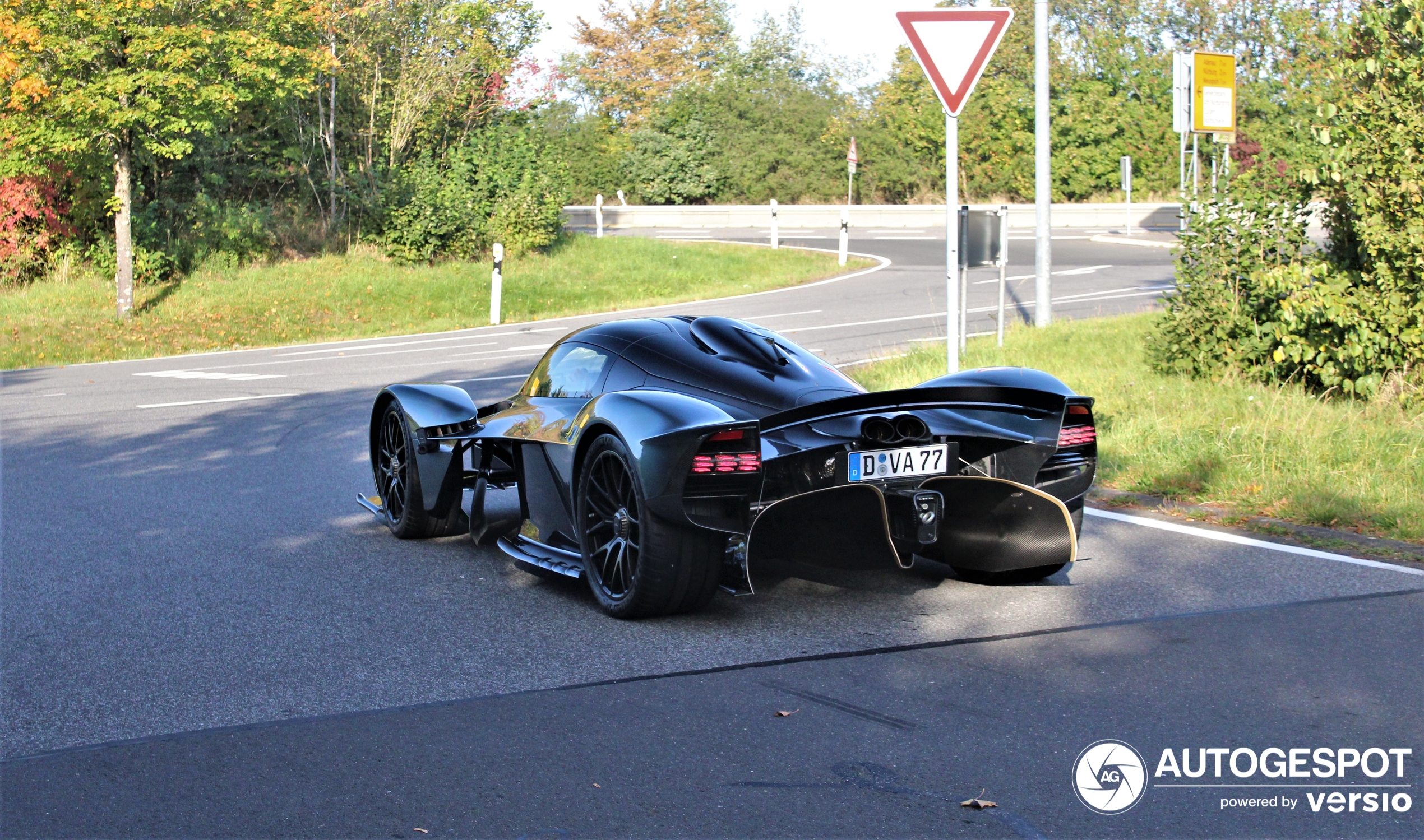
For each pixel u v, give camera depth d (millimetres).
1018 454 4867
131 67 17422
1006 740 3297
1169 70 39406
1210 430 7688
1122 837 2744
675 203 40812
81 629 4508
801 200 40688
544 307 20969
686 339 5195
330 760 3234
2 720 3586
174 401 11469
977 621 4422
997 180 39500
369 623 4562
